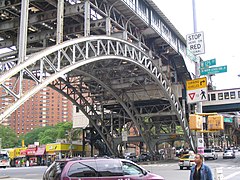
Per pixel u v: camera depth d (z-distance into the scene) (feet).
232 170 97.50
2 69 74.43
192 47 50.93
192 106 174.19
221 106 195.83
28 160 208.03
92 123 178.60
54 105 532.73
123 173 36.45
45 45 96.99
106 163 35.94
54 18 88.22
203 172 24.54
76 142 240.53
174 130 196.65
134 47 110.83
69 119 531.91
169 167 119.34
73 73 131.03
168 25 142.00
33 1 88.02
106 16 95.25
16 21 91.86
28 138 437.99
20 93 63.26
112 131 186.09
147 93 166.20
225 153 193.16
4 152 186.39
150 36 132.87
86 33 84.64
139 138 188.55
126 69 133.39
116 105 191.11
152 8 123.65
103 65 128.26
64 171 33.22
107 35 92.68
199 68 55.21
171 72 167.94
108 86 149.69
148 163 156.25
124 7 102.12
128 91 169.17
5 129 397.39
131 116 175.22
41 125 519.60
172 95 153.38
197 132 48.21
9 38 104.42
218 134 341.82
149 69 128.88
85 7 85.20
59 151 216.33
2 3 83.92
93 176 34.37
